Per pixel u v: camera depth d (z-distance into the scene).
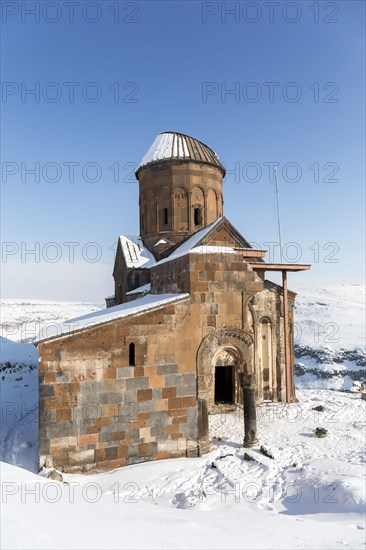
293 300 22.05
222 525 6.11
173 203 24.33
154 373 13.53
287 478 11.45
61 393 12.39
